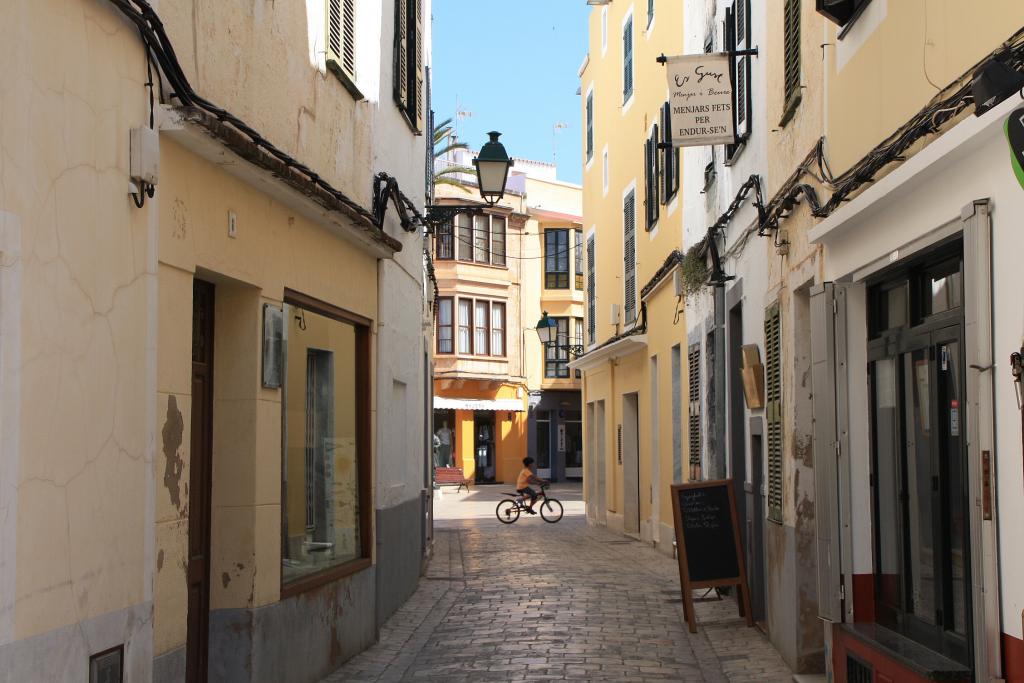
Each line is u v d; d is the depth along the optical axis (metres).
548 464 48.91
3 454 4.32
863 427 7.61
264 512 7.59
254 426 7.47
